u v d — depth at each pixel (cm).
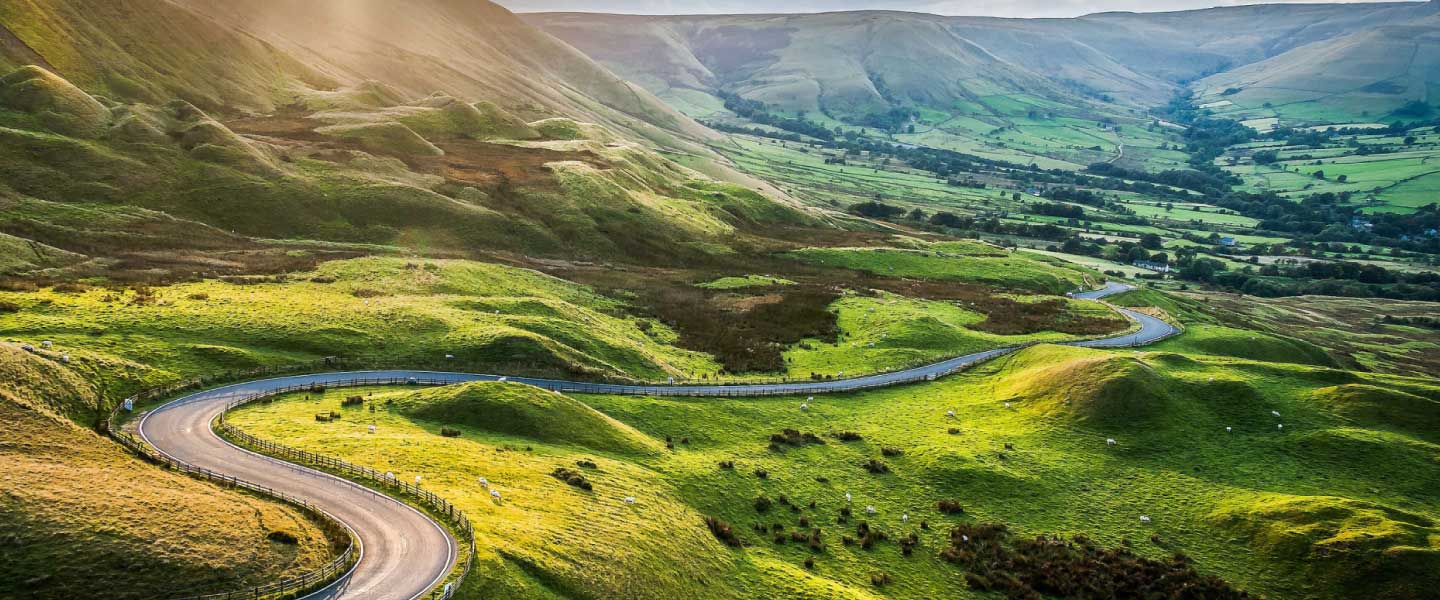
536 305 12169
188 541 4366
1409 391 10056
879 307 14762
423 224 17175
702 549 6078
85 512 4403
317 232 16062
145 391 7325
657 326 13238
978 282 18688
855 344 12769
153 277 11438
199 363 8281
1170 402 9612
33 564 3969
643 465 7450
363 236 16300
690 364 11375
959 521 7469
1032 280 18962
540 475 6419
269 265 13125
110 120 17825
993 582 6562
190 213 15550
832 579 6269
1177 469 8506
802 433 8969
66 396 6594
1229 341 14138
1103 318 15375
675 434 8531
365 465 5947
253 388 7956
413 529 4994
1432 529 7006
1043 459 8594
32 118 16775
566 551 5103
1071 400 9794
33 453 5156
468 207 18212
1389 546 6625
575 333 11050
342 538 4778
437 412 7675
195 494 4994
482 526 5103
